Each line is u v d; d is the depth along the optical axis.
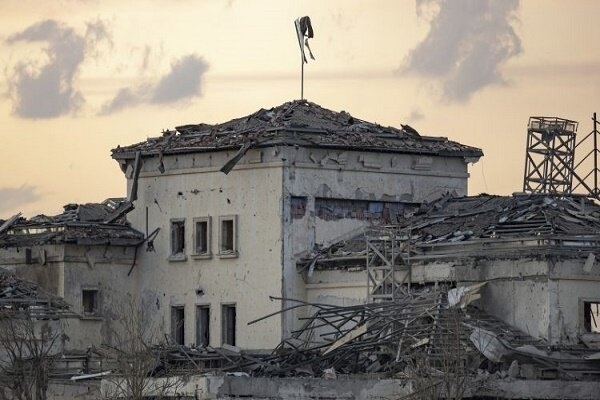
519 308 87.00
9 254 103.00
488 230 89.56
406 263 91.12
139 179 103.00
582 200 93.12
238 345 97.62
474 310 87.69
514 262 87.38
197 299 99.69
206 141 99.06
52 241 100.94
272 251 96.44
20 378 88.75
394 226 94.62
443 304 87.19
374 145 98.25
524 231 88.44
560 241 86.50
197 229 100.19
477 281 88.38
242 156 97.81
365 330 88.06
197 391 84.31
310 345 93.12
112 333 101.38
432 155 100.44
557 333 85.94
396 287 91.00
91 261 101.44
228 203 98.56
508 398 82.44
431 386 80.69
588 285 87.00
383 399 82.56
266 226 96.81
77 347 100.25
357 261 93.69
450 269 89.12
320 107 103.44
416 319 87.00
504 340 84.69
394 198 99.31
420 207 99.19
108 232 102.00
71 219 104.88
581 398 83.25
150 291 101.88
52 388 91.12
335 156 97.69
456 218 93.81
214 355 93.00
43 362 89.31
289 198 96.25
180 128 102.69
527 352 84.19
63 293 100.56
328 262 95.06
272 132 96.25
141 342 89.94
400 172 99.56
